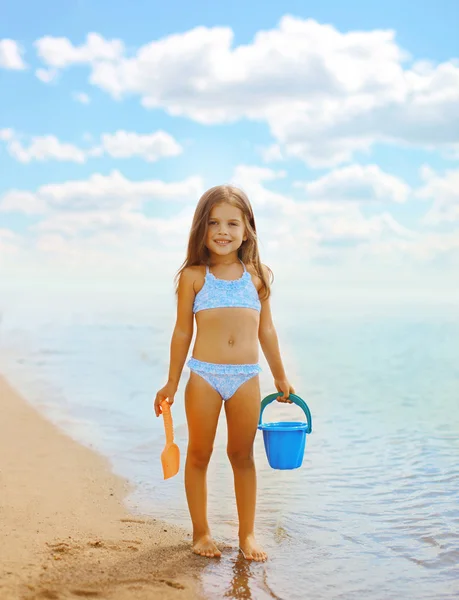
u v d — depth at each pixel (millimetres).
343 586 3277
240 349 3736
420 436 6137
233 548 3729
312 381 9258
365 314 19500
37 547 3564
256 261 3975
